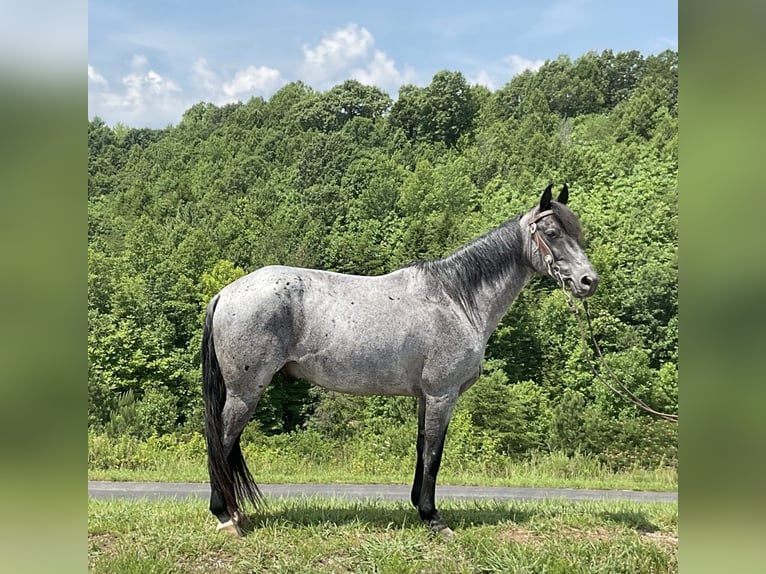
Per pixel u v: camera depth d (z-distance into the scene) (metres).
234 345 4.14
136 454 11.03
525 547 4.12
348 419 16.81
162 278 24.02
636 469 12.70
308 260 24.27
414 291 4.46
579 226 4.56
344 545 4.15
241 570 3.82
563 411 17.17
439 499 7.46
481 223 25.11
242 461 4.36
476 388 16.91
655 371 19.16
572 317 20.89
